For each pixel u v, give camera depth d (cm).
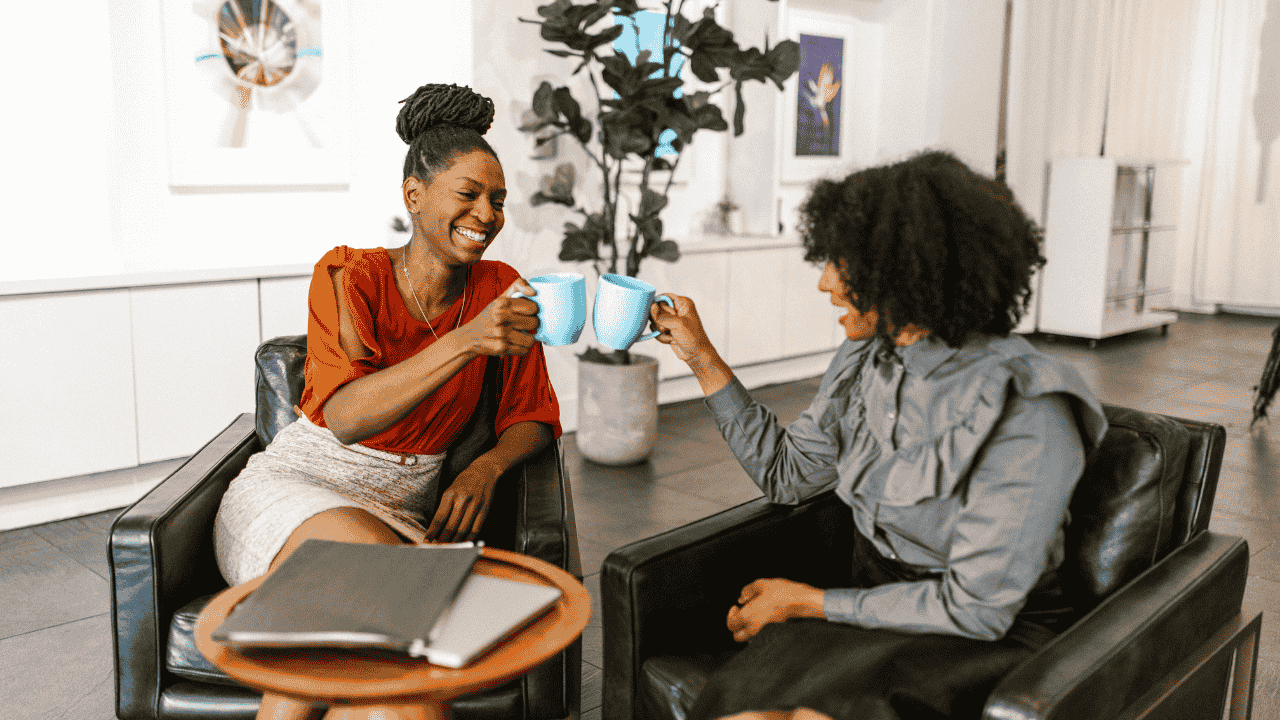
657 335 161
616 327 146
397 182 386
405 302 176
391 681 98
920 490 125
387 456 174
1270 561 289
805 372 548
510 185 402
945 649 116
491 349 136
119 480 322
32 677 215
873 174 125
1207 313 802
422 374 143
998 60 637
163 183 335
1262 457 397
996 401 118
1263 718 197
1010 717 100
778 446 158
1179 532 150
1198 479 149
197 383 324
